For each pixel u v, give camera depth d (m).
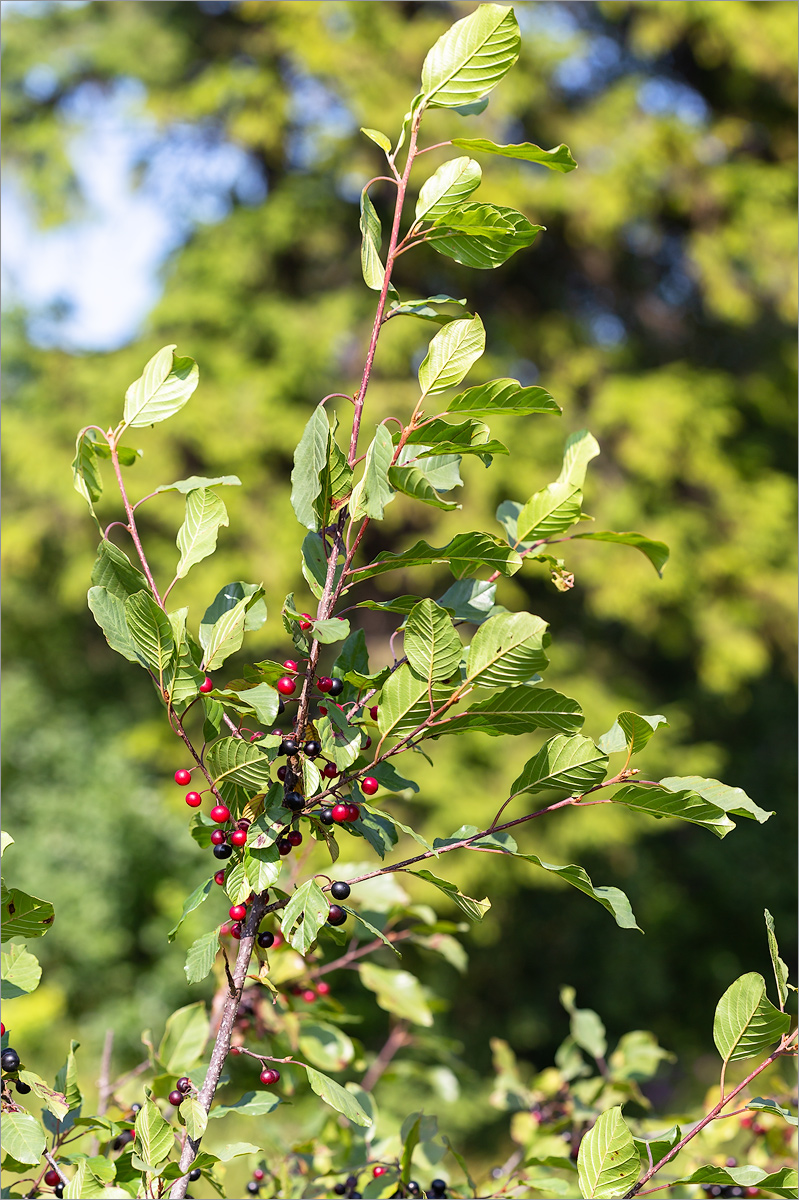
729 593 8.49
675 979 9.19
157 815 7.72
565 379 8.55
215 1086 1.21
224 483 1.28
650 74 9.31
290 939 1.15
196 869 7.75
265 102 8.71
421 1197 1.55
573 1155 1.98
